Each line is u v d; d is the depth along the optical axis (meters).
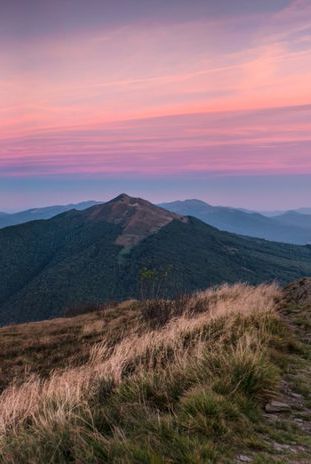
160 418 4.75
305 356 8.55
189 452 4.05
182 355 7.58
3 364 16.84
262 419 5.38
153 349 8.02
